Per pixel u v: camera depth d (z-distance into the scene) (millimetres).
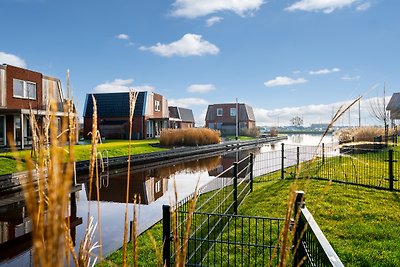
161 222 7559
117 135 35719
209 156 26141
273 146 36906
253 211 7543
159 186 13102
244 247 5367
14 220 8109
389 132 20094
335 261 1626
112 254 5480
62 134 491
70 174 456
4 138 18750
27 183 431
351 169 11844
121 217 8523
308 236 2455
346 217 6742
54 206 434
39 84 21844
